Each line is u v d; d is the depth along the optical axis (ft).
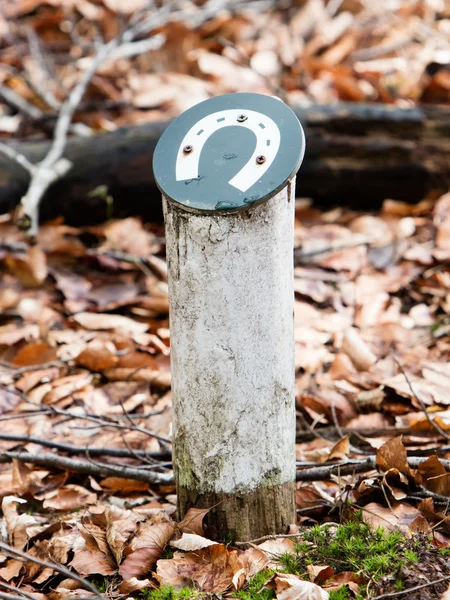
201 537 6.64
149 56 18.52
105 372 10.55
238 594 6.32
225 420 6.54
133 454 8.61
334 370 10.37
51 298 12.36
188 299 6.41
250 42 19.22
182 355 6.57
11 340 11.24
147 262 12.77
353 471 7.50
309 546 6.82
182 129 6.72
